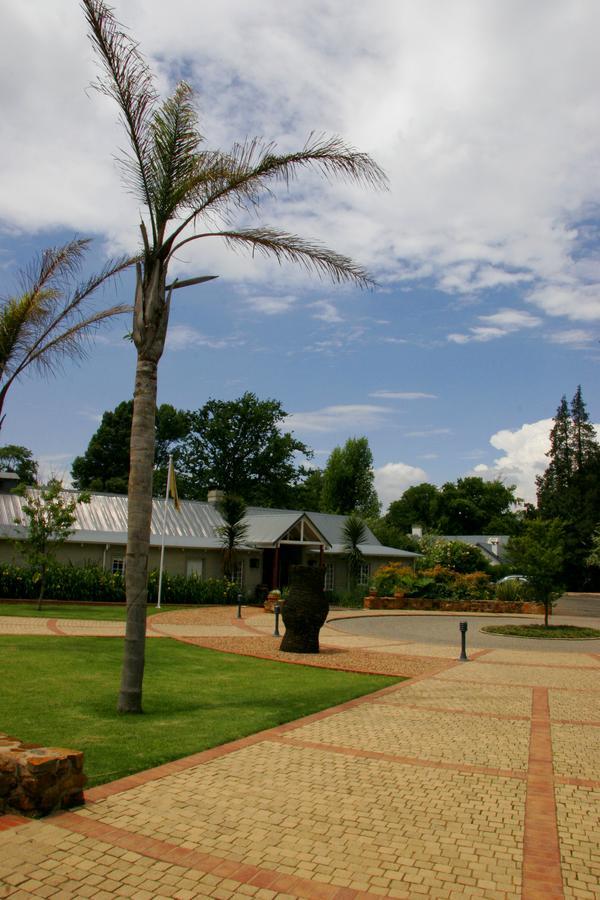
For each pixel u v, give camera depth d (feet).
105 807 17.08
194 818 16.61
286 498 186.19
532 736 26.58
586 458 213.25
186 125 29.50
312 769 21.08
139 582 27.68
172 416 186.09
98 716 26.21
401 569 111.24
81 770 17.33
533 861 14.96
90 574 84.02
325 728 26.68
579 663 50.14
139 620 27.63
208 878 13.57
